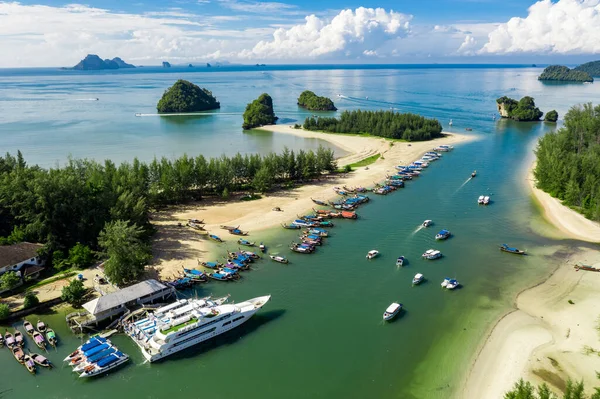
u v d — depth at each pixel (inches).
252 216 5497.1
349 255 4451.3
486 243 4704.7
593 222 5142.7
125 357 2913.4
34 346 3026.6
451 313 3435.0
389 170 7706.7
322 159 7263.8
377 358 2940.5
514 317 3353.8
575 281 3858.3
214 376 2802.7
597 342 3006.9
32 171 5019.7
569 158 6259.8
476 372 2787.9
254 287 3850.9
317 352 3006.9
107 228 3838.6
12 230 4266.7
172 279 3919.8
